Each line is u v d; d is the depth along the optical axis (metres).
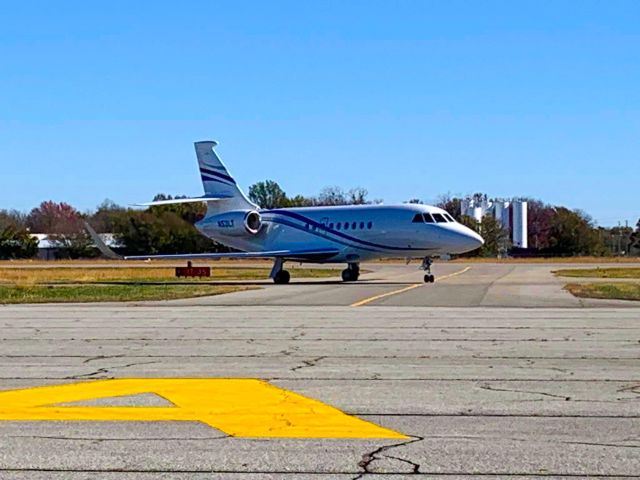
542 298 31.75
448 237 43.84
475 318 23.02
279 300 31.48
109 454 8.18
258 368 13.91
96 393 11.64
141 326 21.52
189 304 29.97
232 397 11.24
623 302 29.61
